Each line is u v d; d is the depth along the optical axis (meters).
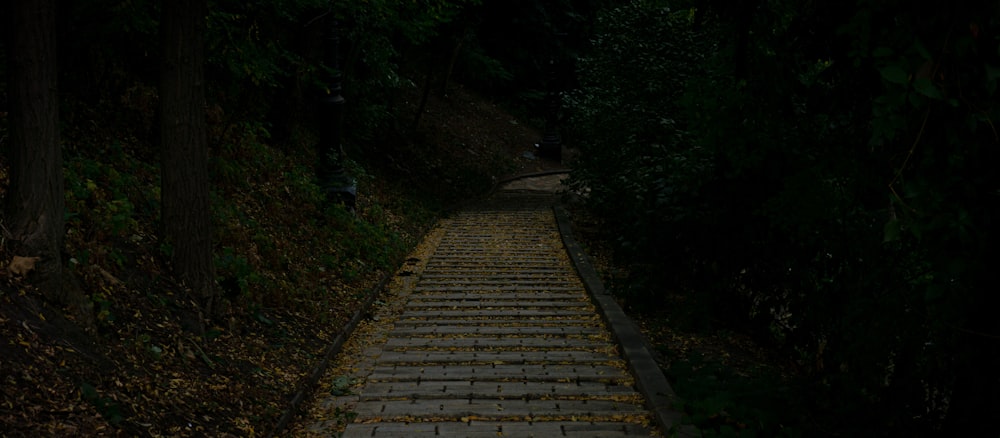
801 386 6.22
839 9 4.67
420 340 9.01
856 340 5.34
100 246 6.55
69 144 8.27
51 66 5.52
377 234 14.34
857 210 5.65
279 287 9.19
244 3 11.55
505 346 8.74
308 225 12.40
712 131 6.20
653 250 9.90
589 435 5.79
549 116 31.78
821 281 6.92
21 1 5.33
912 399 5.04
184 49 7.16
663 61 14.36
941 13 3.07
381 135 23.39
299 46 15.28
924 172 3.46
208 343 6.71
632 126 14.77
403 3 14.80
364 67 19.36
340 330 9.13
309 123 19.12
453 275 13.23
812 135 5.86
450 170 25.06
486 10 26.86
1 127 7.45
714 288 9.16
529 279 12.97
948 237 3.48
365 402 6.68
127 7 9.16
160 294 6.79
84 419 4.36
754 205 8.29
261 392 6.31
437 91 31.72
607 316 9.62
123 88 10.75
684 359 8.47
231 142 12.61
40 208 5.41
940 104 3.30
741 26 5.49
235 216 10.09
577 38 32.59
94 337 5.39
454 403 6.62
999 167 3.46
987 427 4.30
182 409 5.24
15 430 3.91
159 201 8.52
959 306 4.07
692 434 5.56
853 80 4.68
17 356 4.52
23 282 5.21
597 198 16.45
